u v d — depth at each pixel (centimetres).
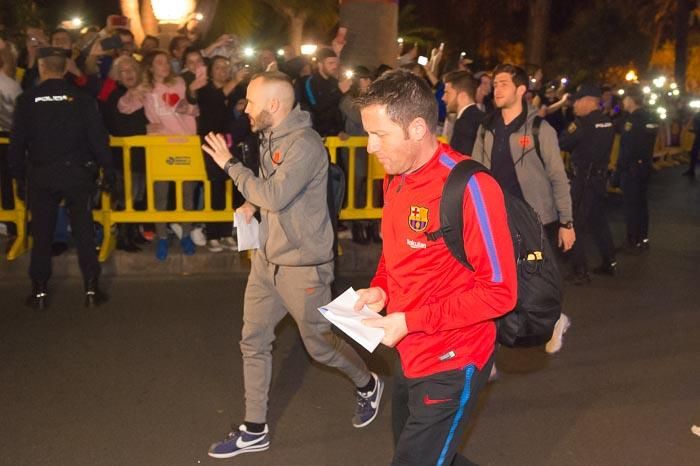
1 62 736
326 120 796
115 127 746
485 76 990
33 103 590
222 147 386
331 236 402
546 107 1051
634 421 466
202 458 412
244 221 395
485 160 533
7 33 1039
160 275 741
